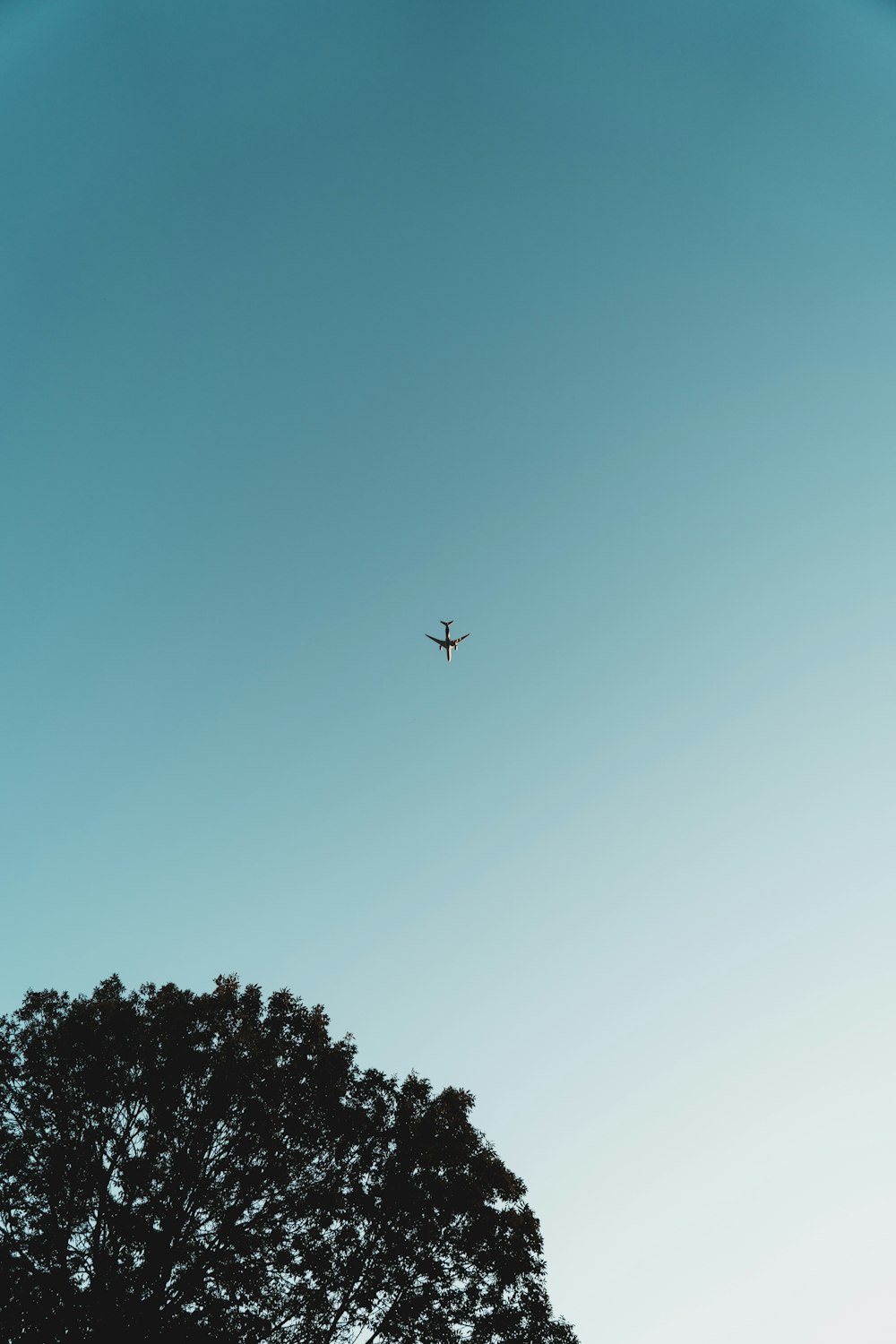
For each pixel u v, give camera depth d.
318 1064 23.98
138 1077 22.62
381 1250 22.06
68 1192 20.83
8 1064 22.34
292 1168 22.41
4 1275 19.28
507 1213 23.36
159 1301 20.02
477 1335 21.66
